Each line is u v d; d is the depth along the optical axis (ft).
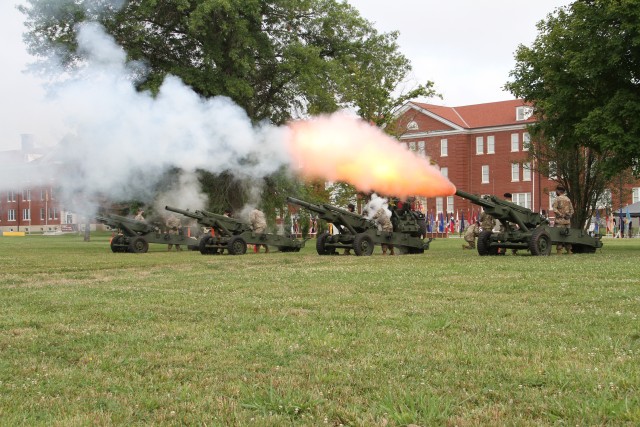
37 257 78.38
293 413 15.57
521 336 23.41
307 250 90.53
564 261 56.95
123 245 92.48
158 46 100.01
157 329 26.09
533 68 90.94
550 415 14.96
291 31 116.06
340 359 20.57
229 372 19.29
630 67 82.28
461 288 37.68
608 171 81.87
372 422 14.75
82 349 22.82
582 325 25.21
